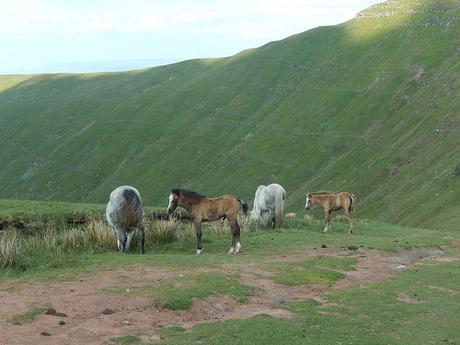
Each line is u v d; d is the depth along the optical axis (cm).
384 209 8019
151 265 1484
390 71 13925
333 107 13562
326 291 1420
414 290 1477
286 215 3253
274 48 18750
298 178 11369
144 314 1048
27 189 13762
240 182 11825
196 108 16138
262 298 1279
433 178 7875
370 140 11419
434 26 15288
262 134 13612
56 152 15075
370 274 1677
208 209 1877
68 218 2366
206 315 1114
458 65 12594
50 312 996
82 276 1318
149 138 15025
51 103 19138
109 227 2020
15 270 1466
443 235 2961
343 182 10119
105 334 919
